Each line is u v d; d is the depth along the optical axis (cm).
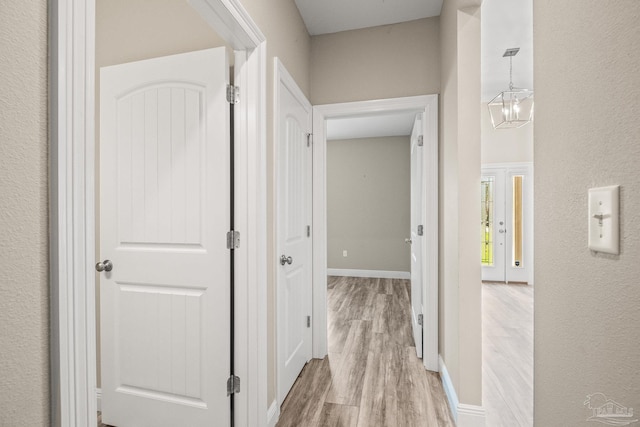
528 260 499
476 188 165
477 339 164
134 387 160
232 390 149
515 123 331
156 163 154
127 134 158
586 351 56
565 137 63
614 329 49
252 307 146
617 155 48
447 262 196
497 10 246
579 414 58
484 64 340
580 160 58
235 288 149
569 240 62
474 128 165
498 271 512
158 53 167
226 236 145
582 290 58
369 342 278
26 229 54
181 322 152
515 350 268
